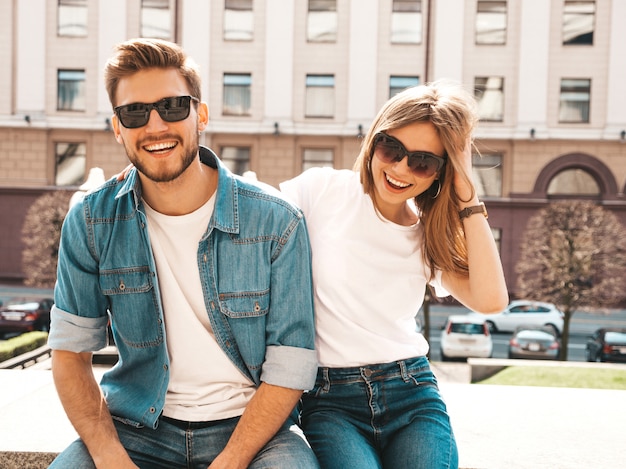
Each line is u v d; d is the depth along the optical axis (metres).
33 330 18.11
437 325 23.69
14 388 3.76
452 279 2.42
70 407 2.04
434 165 2.17
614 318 24.98
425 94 2.19
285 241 2.09
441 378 13.34
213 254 2.07
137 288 2.07
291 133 25.83
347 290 2.24
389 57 25.80
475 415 3.50
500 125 25.92
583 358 19.64
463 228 2.32
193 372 2.10
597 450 2.97
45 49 26.05
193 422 2.09
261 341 2.11
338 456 2.05
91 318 2.11
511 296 25.67
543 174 25.89
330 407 2.28
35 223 21.98
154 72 1.94
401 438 2.16
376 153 2.21
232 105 26.09
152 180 1.99
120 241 2.08
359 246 2.25
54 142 26.39
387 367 2.25
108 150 26.31
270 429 2.01
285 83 25.91
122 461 1.96
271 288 2.10
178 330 2.09
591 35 25.59
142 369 2.15
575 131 25.70
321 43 25.91
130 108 1.94
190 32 25.83
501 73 25.73
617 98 25.56
